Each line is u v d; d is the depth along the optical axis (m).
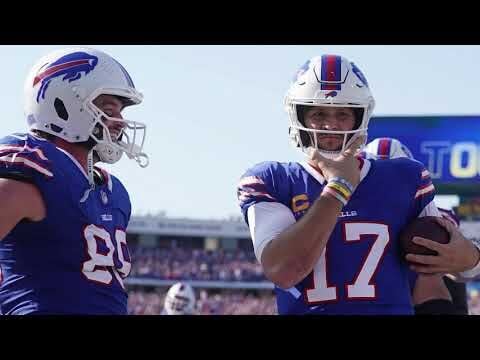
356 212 3.29
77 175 3.46
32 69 3.70
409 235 3.29
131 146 3.68
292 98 3.38
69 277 3.29
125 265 3.55
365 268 3.21
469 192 16.44
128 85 3.67
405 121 16.42
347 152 3.23
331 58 3.40
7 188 3.21
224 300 28.89
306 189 3.32
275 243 3.12
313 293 3.20
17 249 3.27
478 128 16.42
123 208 3.72
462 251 3.30
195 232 29.97
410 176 3.43
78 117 3.56
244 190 3.36
